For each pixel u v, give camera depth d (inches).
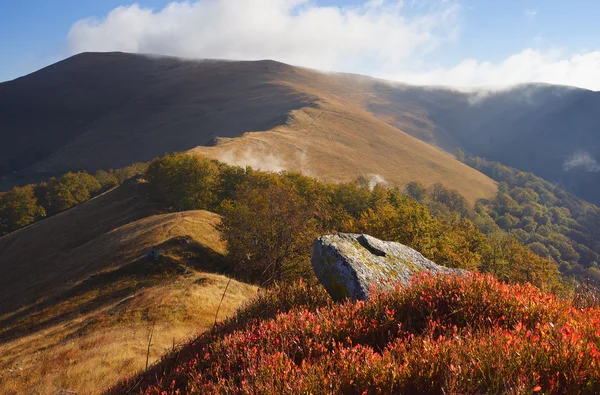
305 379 123.4
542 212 7135.8
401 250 327.6
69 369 607.8
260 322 197.0
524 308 152.6
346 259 278.2
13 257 2866.6
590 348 109.0
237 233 1590.8
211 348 186.9
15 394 568.7
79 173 5664.4
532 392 96.9
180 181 3080.7
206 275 1186.0
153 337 750.5
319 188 3415.4
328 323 168.2
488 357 114.5
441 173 7854.3
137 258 1678.2
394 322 161.6
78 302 1433.3
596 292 177.9
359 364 126.2
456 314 158.4
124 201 3435.0
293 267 1210.0
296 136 7480.3
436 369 116.6
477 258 1768.0
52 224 3289.9
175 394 162.2
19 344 925.2
